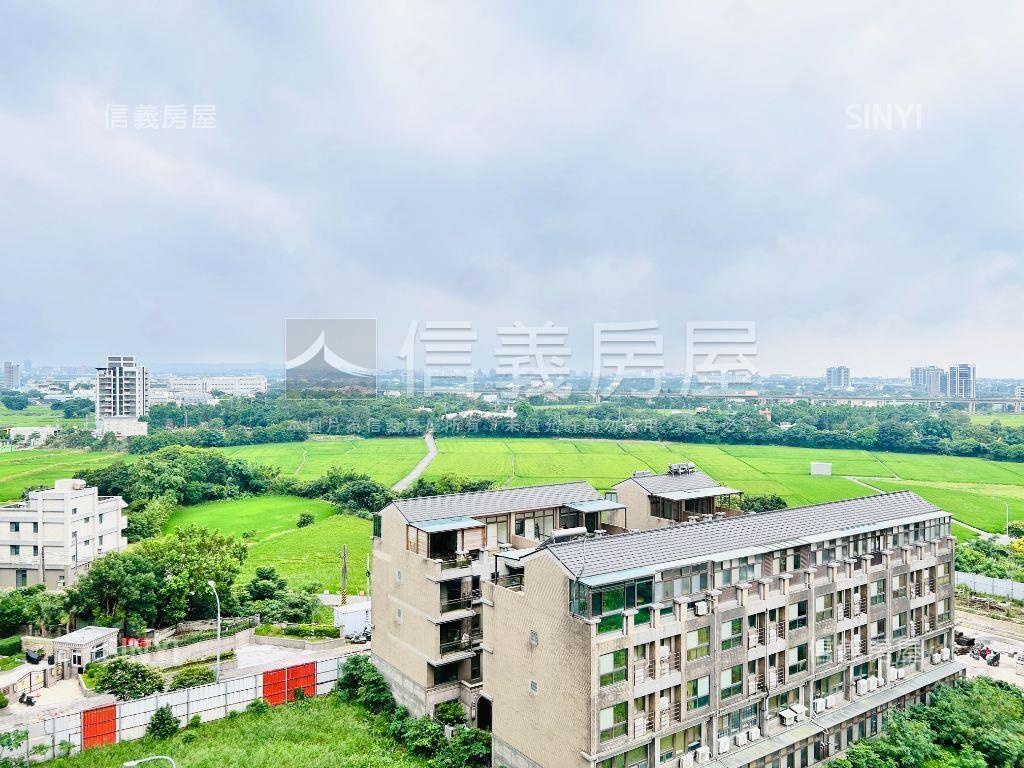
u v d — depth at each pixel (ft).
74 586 194.18
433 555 152.87
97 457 506.48
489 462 487.61
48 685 166.20
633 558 118.73
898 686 152.87
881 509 163.84
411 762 133.90
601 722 108.99
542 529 173.17
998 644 196.44
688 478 191.21
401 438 608.60
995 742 133.80
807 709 136.77
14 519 227.40
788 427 611.06
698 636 122.11
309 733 147.23
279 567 274.57
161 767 132.87
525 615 121.29
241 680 157.79
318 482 418.31
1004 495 399.03
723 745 123.65
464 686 149.48
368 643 200.54
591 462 486.79
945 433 569.64
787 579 134.51
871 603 150.92
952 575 171.73
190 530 237.66
